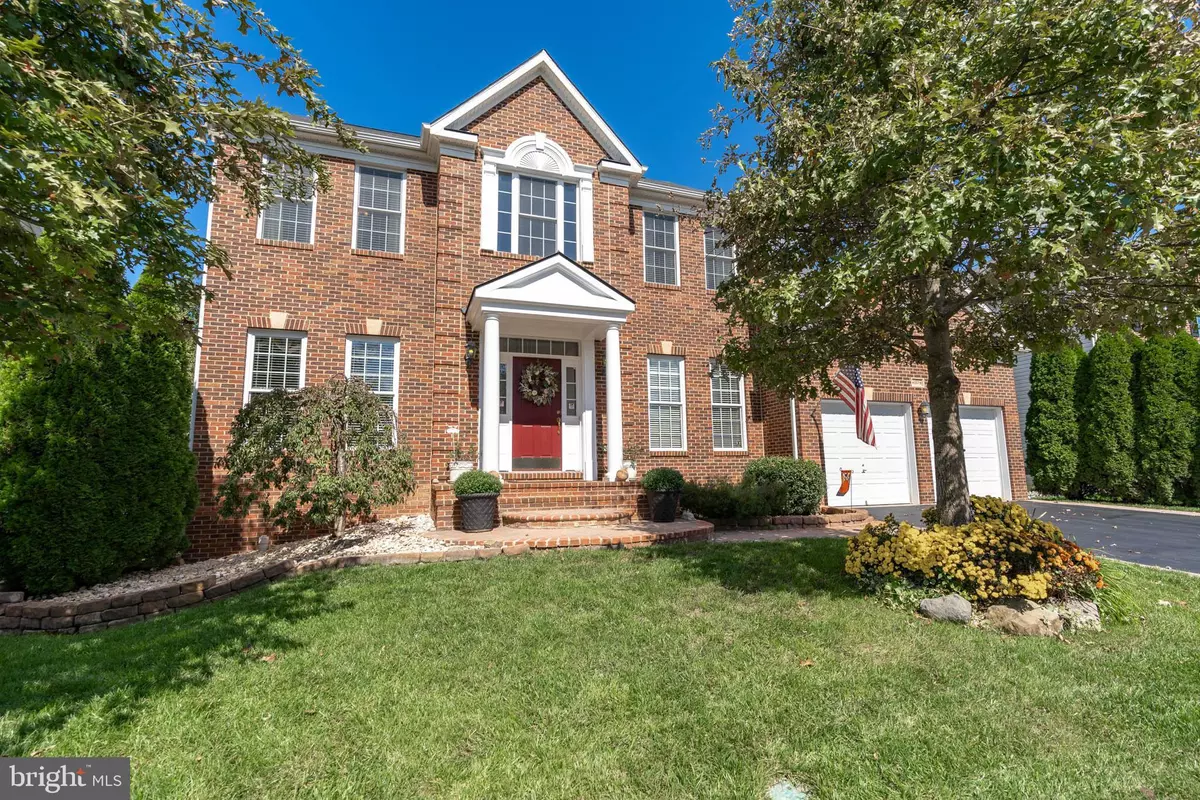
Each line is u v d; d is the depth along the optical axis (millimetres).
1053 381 16391
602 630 4852
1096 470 15328
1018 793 2738
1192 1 3918
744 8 6172
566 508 10117
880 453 14031
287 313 10289
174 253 4324
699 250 13688
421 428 10836
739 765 2963
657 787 2803
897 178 4883
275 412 7977
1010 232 3900
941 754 3047
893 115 4691
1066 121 4305
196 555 9117
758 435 13625
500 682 3902
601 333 11883
